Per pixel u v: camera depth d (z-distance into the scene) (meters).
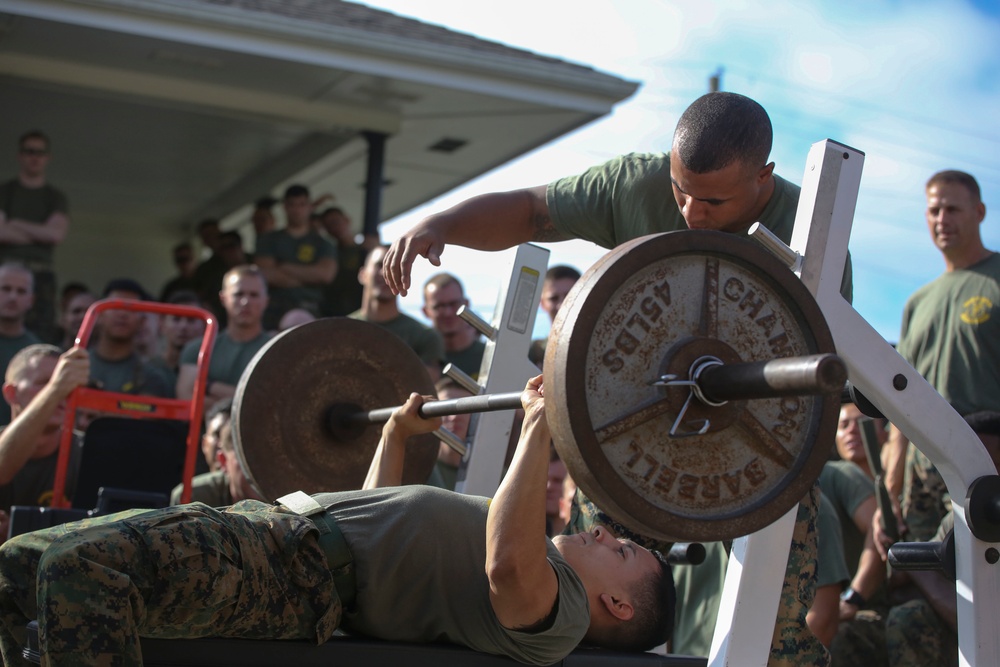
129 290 5.85
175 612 2.20
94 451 4.17
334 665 2.40
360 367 3.51
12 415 4.62
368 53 7.03
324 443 3.44
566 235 2.98
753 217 2.62
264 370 3.35
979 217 4.39
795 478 2.15
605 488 1.98
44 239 7.20
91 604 2.05
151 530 2.19
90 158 9.31
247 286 5.77
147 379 5.85
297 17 6.96
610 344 2.02
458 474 3.33
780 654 2.60
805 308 2.18
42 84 7.27
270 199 8.67
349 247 7.85
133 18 6.53
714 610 3.84
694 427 2.06
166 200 10.66
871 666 4.00
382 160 7.99
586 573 2.67
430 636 2.55
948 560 2.61
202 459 5.45
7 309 5.91
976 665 2.55
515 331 3.38
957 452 2.56
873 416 2.63
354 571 2.48
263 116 7.78
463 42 7.70
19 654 2.50
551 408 1.99
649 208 2.76
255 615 2.32
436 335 5.85
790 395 1.92
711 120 2.36
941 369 4.35
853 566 4.32
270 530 2.40
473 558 2.49
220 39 6.75
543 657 2.45
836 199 2.43
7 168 8.92
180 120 8.07
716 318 2.11
